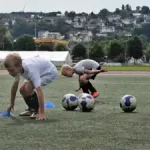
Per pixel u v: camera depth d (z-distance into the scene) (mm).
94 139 6578
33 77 8805
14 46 121000
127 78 31391
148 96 15336
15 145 6145
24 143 6277
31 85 9070
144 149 5914
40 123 8188
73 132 7180
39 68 8984
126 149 5906
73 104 10383
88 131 7273
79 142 6352
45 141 6426
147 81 26844
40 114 8727
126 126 7828
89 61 12719
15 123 8180
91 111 10227
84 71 12656
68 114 9594
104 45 120250
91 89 12844
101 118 8898
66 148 5949
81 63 12672
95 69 12711
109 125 7930
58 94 16516
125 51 114688
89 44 123875
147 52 121688
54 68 9312
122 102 10070
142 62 118188
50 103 11734
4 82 25500
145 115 9453
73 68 12734
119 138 6668
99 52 110875
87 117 9062
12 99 9234
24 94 9188
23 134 6992
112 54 114625
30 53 76125
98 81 26969
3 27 119688
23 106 11758
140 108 11016
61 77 34094
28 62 8906
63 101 10477
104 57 114875
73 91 18203
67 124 8039
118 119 8750
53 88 20406
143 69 53625
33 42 120500
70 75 12711
